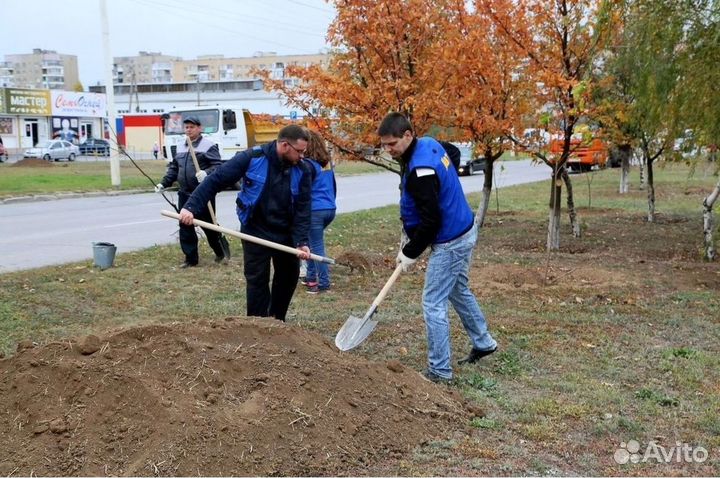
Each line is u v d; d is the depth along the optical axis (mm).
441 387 4781
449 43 9297
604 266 9805
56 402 3820
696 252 11109
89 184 26625
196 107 25453
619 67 9797
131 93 80250
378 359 5680
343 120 9359
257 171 5410
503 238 12883
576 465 3863
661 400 4766
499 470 3770
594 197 21781
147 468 3436
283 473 3615
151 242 12250
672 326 6730
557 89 9727
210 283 8555
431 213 4773
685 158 11852
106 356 4078
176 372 3996
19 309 7168
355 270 9352
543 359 5703
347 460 3777
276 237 5566
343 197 23328
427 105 9047
